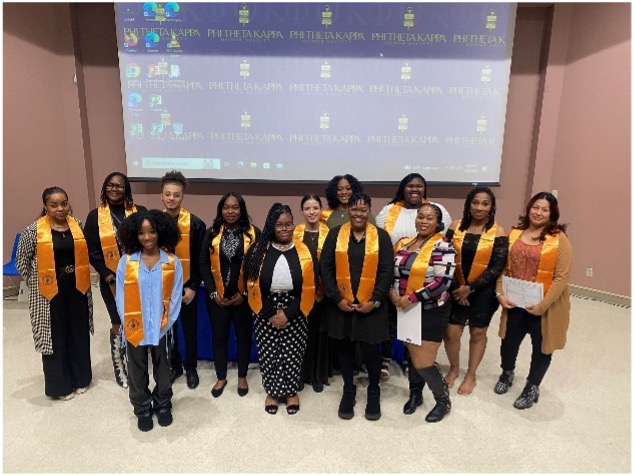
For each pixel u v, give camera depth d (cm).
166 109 445
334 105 445
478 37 430
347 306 230
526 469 212
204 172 460
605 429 242
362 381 292
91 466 210
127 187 270
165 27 425
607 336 364
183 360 309
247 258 239
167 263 225
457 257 257
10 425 239
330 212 302
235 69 436
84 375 271
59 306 251
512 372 274
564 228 240
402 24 426
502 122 450
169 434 234
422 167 461
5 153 417
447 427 242
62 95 445
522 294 246
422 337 232
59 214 243
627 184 414
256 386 284
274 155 457
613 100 413
